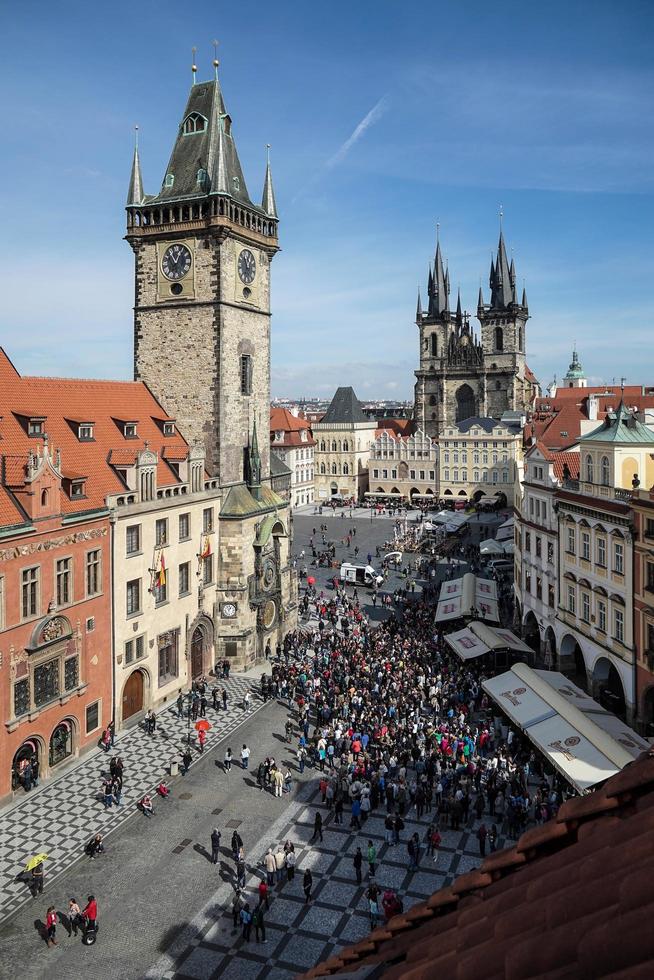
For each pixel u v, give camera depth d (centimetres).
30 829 4481
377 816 4659
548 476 7100
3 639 4675
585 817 864
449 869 4062
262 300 8200
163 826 4550
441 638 7756
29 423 5553
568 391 18175
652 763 818
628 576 5497
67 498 5406
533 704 5094
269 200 8212
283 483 9638
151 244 7600
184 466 6856
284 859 4100
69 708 5294
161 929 3616
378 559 12912
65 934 3575
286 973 3316
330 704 6234
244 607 7450
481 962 684
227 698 6694
